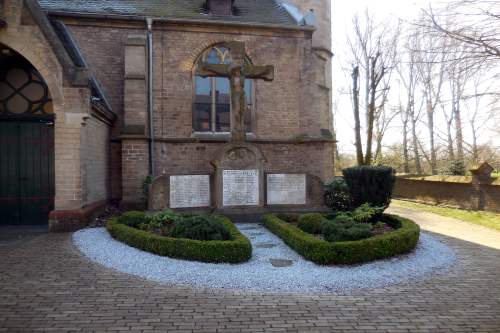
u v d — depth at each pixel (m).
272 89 14.91
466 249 8.81
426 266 6.99
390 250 7.17
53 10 12.97
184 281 5.86
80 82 9.55
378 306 5.11
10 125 10.70
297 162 14.98
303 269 6.43
